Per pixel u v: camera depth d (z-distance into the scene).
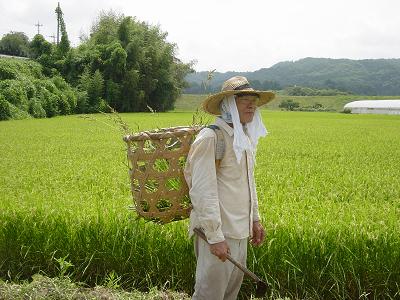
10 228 5.41
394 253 4.67
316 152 16.44
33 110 45.72
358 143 20.67
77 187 8.53
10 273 5.30
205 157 3.32
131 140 3.42
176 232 5.08
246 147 3.33
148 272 5.06
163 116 46.72
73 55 63.53
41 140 20.28
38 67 59.94
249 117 3.46
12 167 11.59
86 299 4.55
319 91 171.12
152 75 66.75
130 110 64.19
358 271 4.72
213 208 3.27
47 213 5.71
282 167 12.28
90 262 5.20
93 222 5.36
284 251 4.83
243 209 3.50
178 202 3.50
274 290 4.74
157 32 70.38
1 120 40.75
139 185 3.48
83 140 20.33
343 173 11.36
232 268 3.53
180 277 5.00
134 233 5.13
